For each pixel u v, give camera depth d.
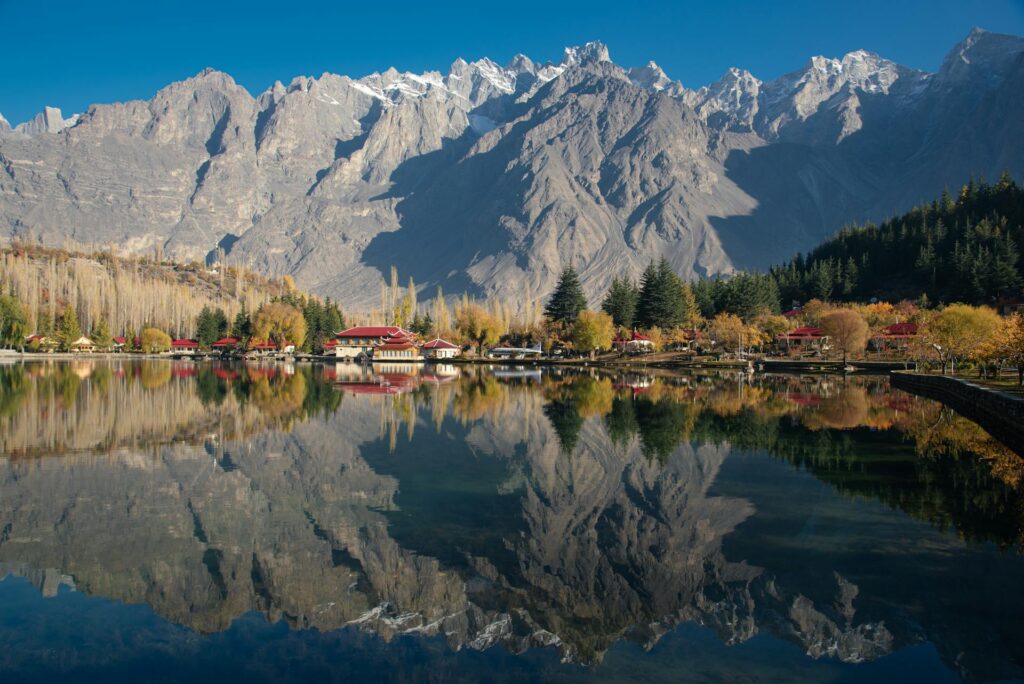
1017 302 158.50
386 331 193.25
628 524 26.86
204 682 15.61
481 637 17.84
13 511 27.52
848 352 136.25
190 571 21.72
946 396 71.06
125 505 28.64
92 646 17.17
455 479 34.12
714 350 164.00
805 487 32.62
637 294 193.25
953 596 20.14
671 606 19.59
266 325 194.12
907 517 27.62
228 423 52.03
